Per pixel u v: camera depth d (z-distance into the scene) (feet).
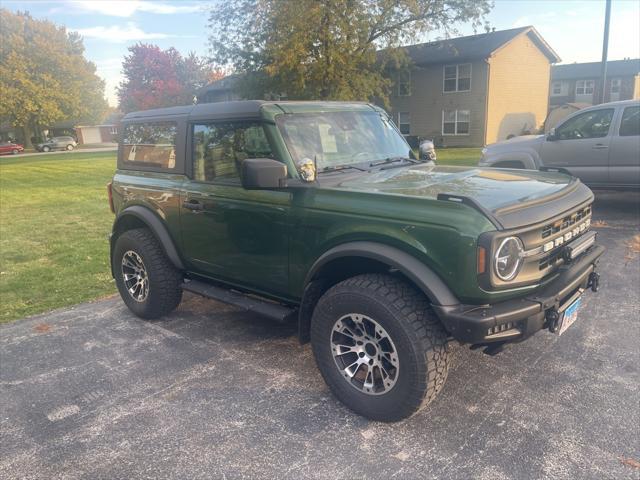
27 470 9.64
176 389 12.30
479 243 8.98
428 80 109.70
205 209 13.60
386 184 11.24
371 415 10.56
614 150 27.25
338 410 11.20
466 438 10.02
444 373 9.92
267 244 12.27
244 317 16.67
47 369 13.51
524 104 111.55
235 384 12.44
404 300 9.84
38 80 185.16
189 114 14.30
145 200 15.57
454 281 9.29
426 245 9.50
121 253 16.55
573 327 14.70
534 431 10.13
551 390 11.56
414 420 10.67
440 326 9.84
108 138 253.44
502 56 102.78
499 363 12.83
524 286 9.64
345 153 13.01
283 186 11.09
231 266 13.41
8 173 79.87
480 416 10.71
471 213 9.20
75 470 9.60
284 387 12.23
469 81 103.60
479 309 9.30
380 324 9.98
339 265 11.23
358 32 85.81
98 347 14.75
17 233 31.24
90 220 34.99
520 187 10.96
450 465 9.29
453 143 108.78
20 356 14.32
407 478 9.02
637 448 9.52
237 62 96.37
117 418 11.18
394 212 9.95
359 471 9.25
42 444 10.38
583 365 12.60
